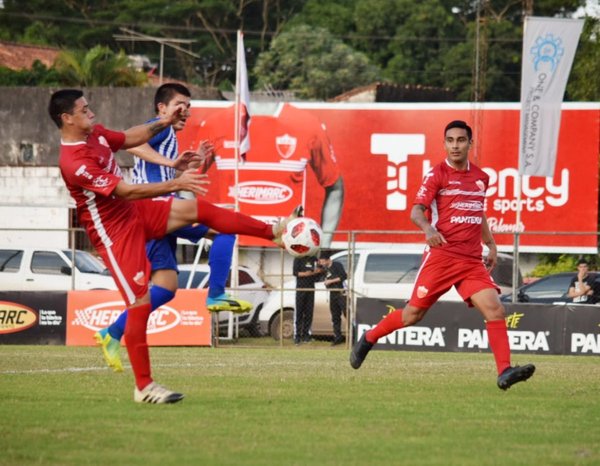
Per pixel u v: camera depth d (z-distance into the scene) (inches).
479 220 1057.5
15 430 762.8
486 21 3270.2
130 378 1187.9
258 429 776.9
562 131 3056.1
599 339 1968.5
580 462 659.4
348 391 1050.1
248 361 1594.5
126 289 895.7
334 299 2193.7
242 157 2456.9
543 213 3061.0
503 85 6151.6
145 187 864.3
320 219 3112.7
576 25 2330.2
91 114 887.1
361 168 3120.1
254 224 911.7
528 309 2005.4
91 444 705.6
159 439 727.1
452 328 2006.6
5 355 1706.4
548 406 940.6
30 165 3526.1
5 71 5002.5
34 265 2522.1
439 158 3097.9
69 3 7391.7
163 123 962.7
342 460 657.6
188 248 3193.9
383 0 6756.9
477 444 725.3
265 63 6274.6
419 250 2372.0
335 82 6082.7
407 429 788.0
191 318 2114.9
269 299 2388.0
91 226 895.1
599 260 3297.2
